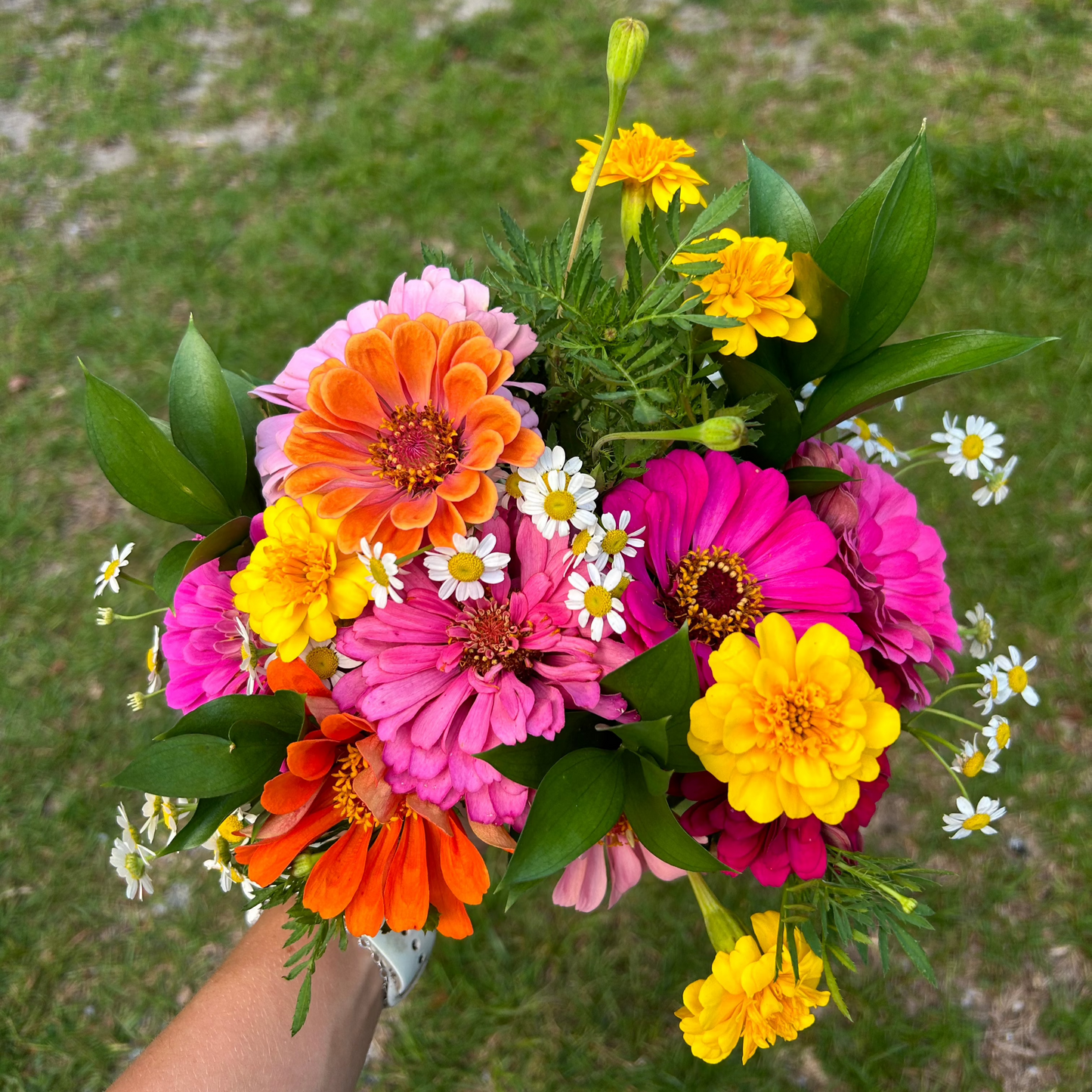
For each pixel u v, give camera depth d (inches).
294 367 14.2
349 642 12.9
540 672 12.8
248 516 15.8
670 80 49.4
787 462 15.2
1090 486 37.4
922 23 51.8
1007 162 44.9
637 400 12.9
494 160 46.9
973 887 31.6
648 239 13.6
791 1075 29.5
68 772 34.5
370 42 53.1
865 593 13.7
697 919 31.3
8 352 42.9
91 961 31.8
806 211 15.5
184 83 52.4
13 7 56.5
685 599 13.7
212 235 45.8
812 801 12.1
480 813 12.7
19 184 48.7
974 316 41.1
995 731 16.1
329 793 13.6
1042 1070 29.3
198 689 14.1
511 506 13.4
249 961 16.0
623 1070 29.7
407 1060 30.1
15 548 38.5
